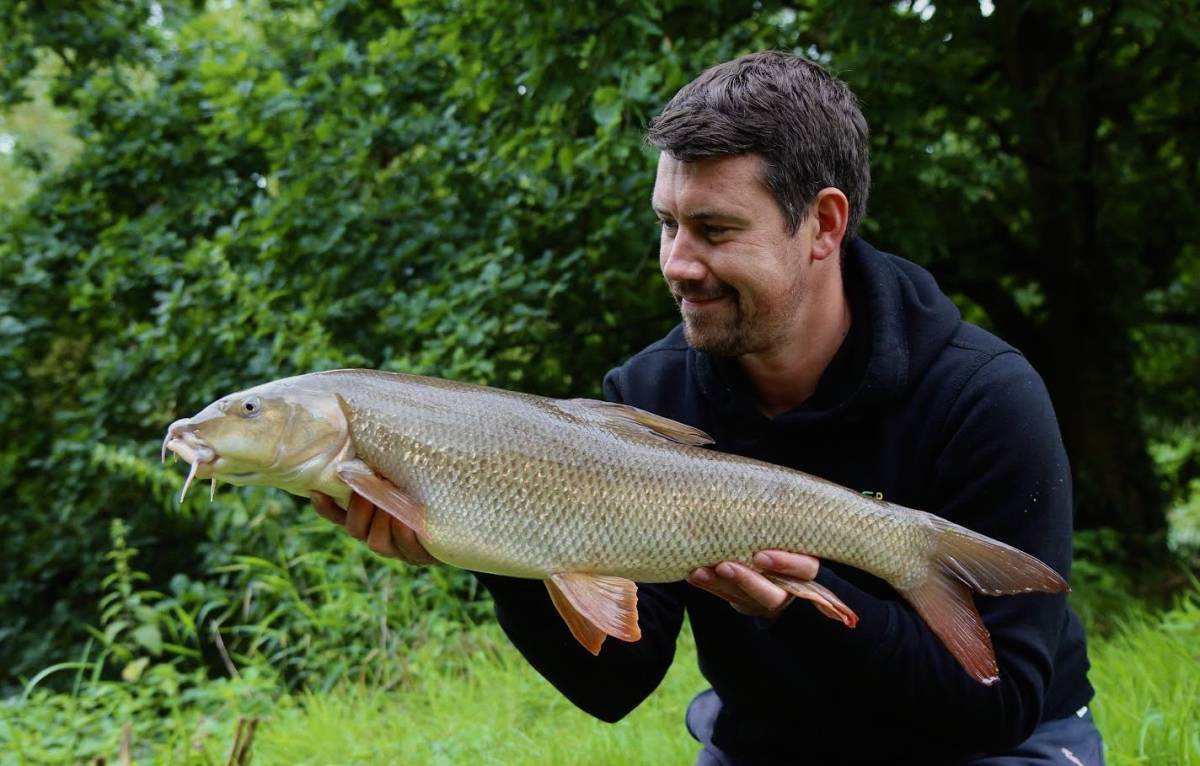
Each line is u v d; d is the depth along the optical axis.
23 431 9.28
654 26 5.89
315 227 7.07
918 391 2.35
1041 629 2.23
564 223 6.52
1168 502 10.45
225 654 5.30
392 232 7.07
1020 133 7.32
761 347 2.27
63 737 4.45
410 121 7.20
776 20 7.18
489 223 6.77
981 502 2.28
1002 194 8.95
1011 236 9.12
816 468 2.43
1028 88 8.02
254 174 8.77
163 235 8.30
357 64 7.40
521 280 6.22
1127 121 8.69
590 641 2.14
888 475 2.37
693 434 2.22
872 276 2.40
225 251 7.46
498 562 2.12
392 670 5.19
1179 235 8.87
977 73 8.12
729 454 2.19
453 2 6.85
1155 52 7.75
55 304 9.05
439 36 7.34
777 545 2.14
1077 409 9.18
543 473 2.12
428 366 6.18
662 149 2.19
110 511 8.70
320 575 5.84
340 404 2.10
